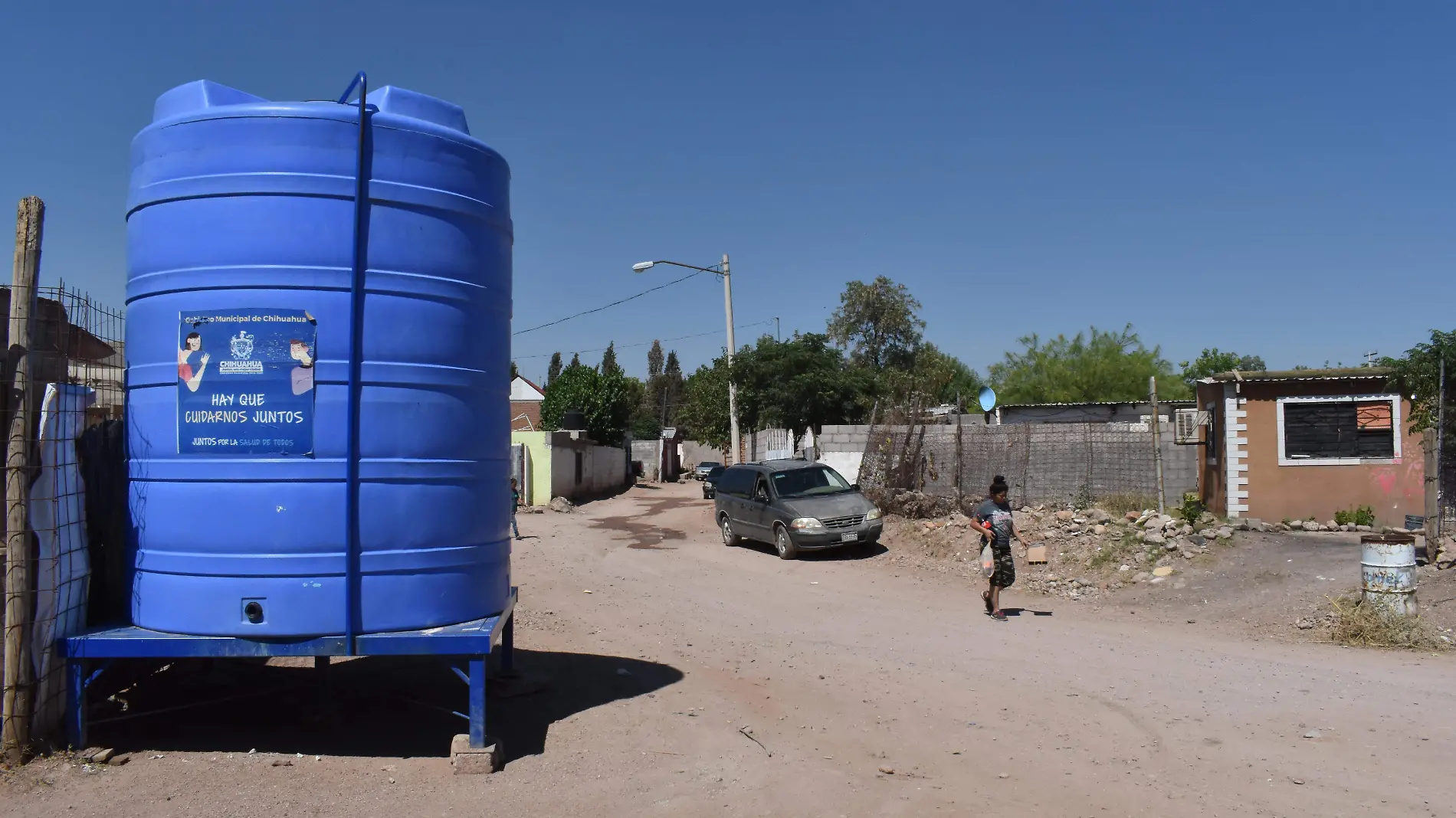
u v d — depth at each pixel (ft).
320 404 17.39
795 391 107.65
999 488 35.91
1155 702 22.90
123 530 18.97
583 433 123.85
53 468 17.43
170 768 17.42
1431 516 36.70
